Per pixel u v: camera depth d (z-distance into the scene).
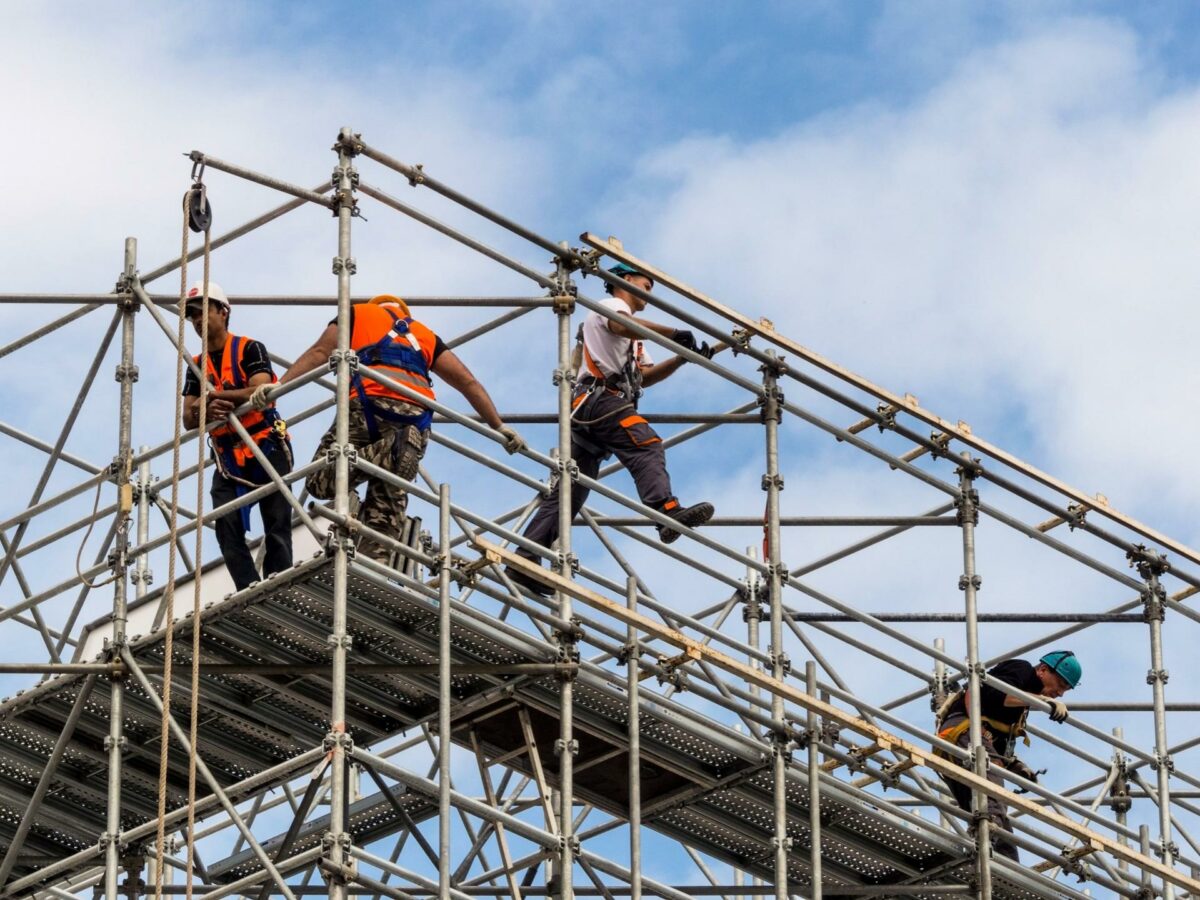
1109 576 27.97
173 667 22.64
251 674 22.97
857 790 25.19
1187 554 28.38
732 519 27.80
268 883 22.03
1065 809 29.12
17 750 24.05
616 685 23.92
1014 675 27.39
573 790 25.56
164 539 23.05
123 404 23.33
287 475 22.06
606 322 25.19
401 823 26.38
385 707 23.72
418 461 22.88
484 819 24.03
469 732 24.42
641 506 24.33
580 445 25.36
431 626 22.72
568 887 22.45
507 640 22.92
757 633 27.80
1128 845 28.86
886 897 27.00
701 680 24.81
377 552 22.59
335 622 21.30
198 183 22.55
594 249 24.50
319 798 28.41
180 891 26.12
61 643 24.16
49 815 24.73
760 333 25.47
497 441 23.38
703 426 27.11
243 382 23.00
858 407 26.17
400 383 22.75
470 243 23.75
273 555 22.88
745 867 26.47
